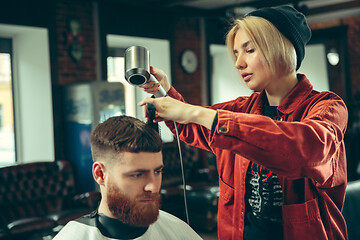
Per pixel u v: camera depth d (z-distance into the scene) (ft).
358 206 7.95
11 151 27.53
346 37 26.35
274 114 4.42
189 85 22.93
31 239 10.75
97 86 15.08
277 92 4.32
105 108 15.29
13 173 13.42
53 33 16.55
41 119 16.75
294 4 19.83
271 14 3.89
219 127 3.16
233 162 4.69
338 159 3.85
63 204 14.30
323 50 26.37
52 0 16.55
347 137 25.53
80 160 15.83
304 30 4.07
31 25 15.96
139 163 3.34
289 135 3.03
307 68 27.17
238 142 3.14
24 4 15.78
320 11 23.73
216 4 21.76
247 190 4.52
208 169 18.89
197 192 15.56
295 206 4.06
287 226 4.11
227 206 4.82
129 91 22.44
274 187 4.23
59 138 16.44
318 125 3.19
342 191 4.17
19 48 17.17
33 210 13.44
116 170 3.36
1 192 12.96
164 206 15.43
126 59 3.89
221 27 20.72
